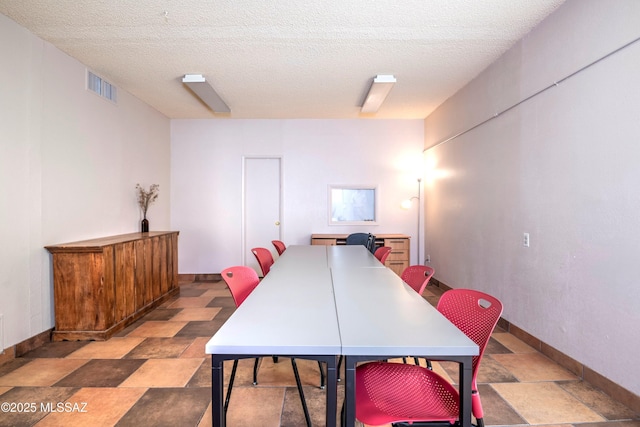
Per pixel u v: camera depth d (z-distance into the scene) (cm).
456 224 428
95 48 304
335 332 124
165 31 277
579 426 178
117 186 398
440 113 483
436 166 502
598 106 210
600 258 210
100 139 365
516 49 297
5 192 253
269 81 387
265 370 245
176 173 553
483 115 356
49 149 293
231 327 129
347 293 183
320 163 558
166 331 319
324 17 258
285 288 195
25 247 270
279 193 561
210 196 556
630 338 191
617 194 197
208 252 557
